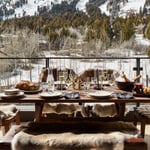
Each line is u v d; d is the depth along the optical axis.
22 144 2.25
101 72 4.10
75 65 5.21
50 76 3.48
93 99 2.79
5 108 3.54
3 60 5.30
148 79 4.78
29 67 5.26
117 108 3.57
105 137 2.28
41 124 2.76
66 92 3.09
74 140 2.24
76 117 3.55
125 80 3.24
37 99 2.79
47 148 2.22
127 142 2.23
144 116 3.25
